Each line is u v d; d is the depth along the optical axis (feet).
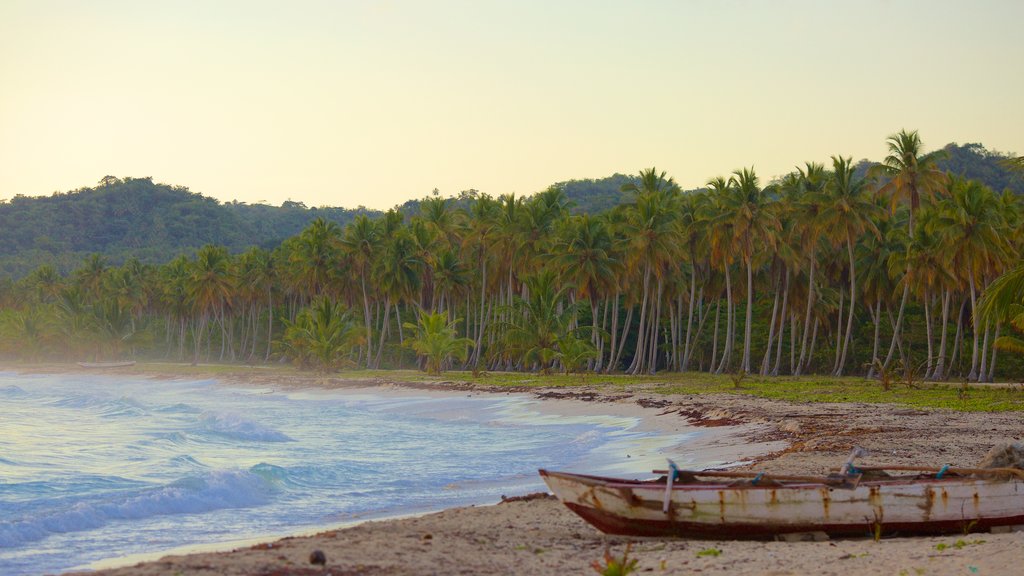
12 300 499.10
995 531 39.22
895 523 38.99
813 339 258.37
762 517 39.09
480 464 82.53
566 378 211.41
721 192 248.52
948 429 85.35
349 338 268.21
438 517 48.19
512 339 228.02
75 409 161.48
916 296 237.04
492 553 36.60
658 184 269.64
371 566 32.91
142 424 128.26
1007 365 234.99
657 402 133.59
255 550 36.81
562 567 33.68
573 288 261.85
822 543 37.96
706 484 40.93
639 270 260.62
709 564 33.14
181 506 58.03
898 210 273.95
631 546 38.32
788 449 75.66
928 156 217.36
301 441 107.14
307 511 57.72
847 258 250.57
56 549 45.55
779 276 244.83
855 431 85.10
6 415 145.38
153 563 33.17
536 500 55.42
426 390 193.88
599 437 102.17
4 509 57.62
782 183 246.68
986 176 534.37
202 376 276.82
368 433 118.42
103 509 54.49
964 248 196.44
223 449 96.48
